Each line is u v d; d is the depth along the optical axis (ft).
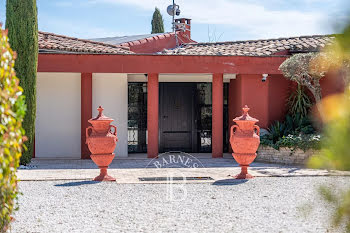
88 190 27.73
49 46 47.83
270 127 47.91
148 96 46.01
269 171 36.09
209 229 18.80
